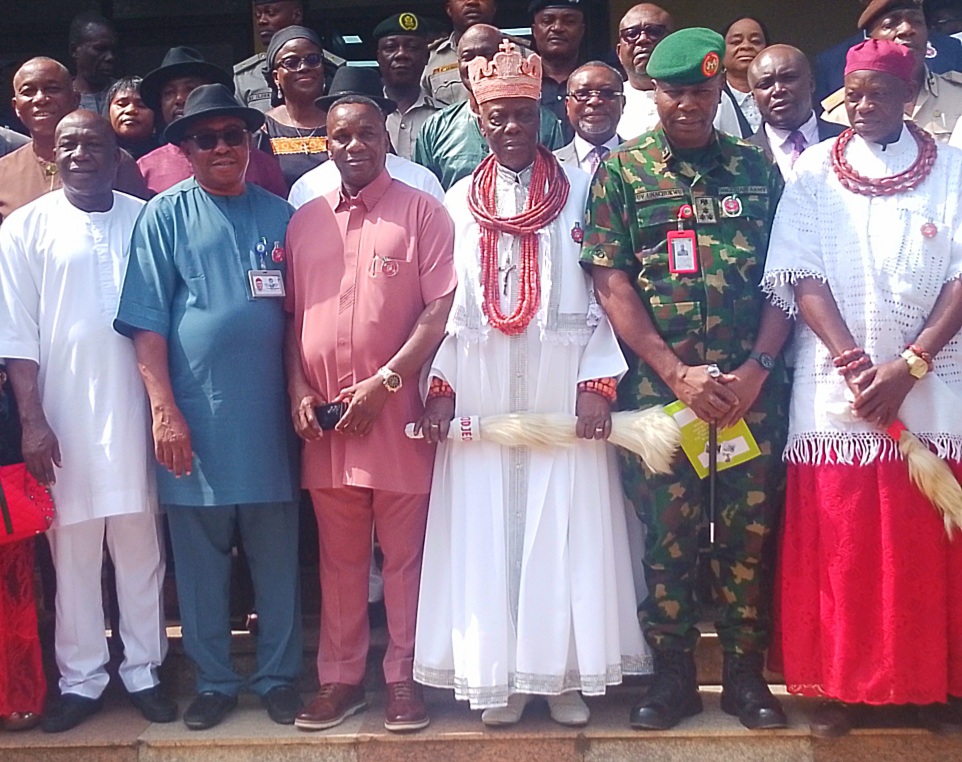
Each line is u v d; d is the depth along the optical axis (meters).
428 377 3.54
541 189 3.51
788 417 3.48
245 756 3.46
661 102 3.41
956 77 4.75
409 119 5.16
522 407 3.47
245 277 3.58
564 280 3.48
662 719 3.40
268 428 3.56
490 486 3.44
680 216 3.41
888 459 3.29
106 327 3.62
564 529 3.43
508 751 3.41
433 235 3.55
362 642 3.64
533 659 3.38
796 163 3.54
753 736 3.37
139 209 3.84
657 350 3.38
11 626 3.59
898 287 3.31
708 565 4.02
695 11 6.86
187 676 3.92
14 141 4.68
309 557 4.45
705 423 3.39
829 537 3.32
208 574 3.63
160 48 7.14
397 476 3.47
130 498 3.58
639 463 3.48
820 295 3.35
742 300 3.40
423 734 3.44
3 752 3.51
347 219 3.56
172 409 3.48
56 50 7.13
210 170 3.59
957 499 3.23
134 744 3.48
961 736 3.32
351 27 7.07
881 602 3.28
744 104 5.02
